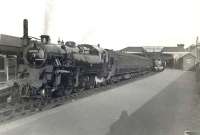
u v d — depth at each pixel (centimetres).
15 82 1397
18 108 1252
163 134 921
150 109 1355
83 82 1922
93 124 1029
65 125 1005
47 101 1430
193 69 7175
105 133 919
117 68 2744
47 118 1104
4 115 1123
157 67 5712
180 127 1012
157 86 2525
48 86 1470
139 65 3988
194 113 1273
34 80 1407
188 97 1805
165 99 1700
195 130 972
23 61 1480
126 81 3016
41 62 1413
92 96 1730
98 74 2238
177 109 1369
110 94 1862
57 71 1506
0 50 1841
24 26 1565
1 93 1427
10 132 904
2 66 1888
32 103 1357
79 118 1120
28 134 888
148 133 928
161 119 1138
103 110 1295
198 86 2558
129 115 1202
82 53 1948
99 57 2233
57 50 1549
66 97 1609
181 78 3656
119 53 2859
